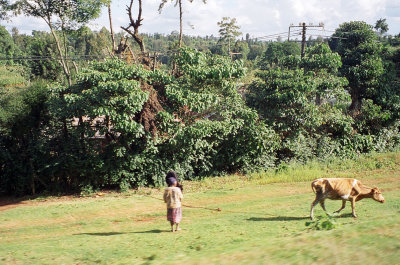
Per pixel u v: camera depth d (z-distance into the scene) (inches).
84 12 1264.8
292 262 241.3
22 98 817.5
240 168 942.4
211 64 919.0
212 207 607.2
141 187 836.0
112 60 828.6
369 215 454.0
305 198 627.5
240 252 277.6
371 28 1385.3
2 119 789.2
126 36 1301.7
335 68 1090.7
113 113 751.1
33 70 1971.0
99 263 312.0
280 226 425.7
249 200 644.7
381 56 1393.9
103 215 602.2
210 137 892.6
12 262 327.3
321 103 1133.1
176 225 459.8
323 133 1055.6
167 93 826.8
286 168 896.9
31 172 809.5
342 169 909.8
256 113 908.0
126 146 819.4
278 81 986.1
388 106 1197.7
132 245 376.2
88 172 797.9
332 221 341.1
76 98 763.4
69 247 384.2
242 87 1085.8
